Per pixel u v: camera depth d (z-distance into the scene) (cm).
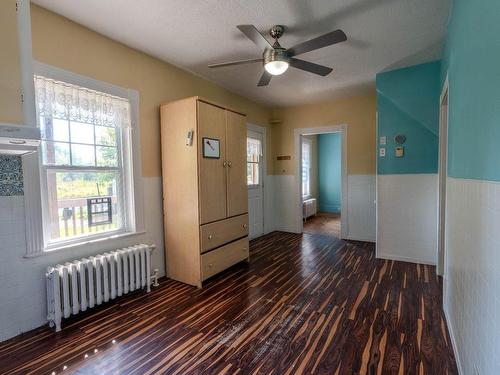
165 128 301
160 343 193
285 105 519
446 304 222
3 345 190
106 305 248
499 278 98
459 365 161
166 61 314
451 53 213
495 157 105
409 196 353
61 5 208
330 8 214
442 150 305
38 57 209
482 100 122
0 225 193
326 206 797
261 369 167
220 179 312
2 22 150
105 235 259
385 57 308
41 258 213
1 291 194
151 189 300
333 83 393
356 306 242
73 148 236
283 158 542
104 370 167
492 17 108
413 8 214
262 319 223
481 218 123
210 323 219
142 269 270
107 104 256
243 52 292
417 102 335
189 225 290
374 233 459
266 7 212
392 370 164
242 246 351
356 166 467
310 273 324
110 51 259
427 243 346
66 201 233
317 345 189
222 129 316
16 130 147
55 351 184
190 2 206
